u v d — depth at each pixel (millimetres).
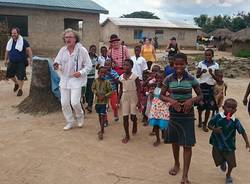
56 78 4805
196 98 2713
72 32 3904
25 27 12445
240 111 5250
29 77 7867
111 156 3326
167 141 2814
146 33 24828
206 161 3271
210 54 4125
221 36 26219
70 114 4074
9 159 3213
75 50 3924
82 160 3219
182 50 24281
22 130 4027
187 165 2752
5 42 11266
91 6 13438
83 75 3977
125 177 2900
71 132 3984
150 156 3346
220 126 2812
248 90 3635
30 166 3078
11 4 11781
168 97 2781
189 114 2705
